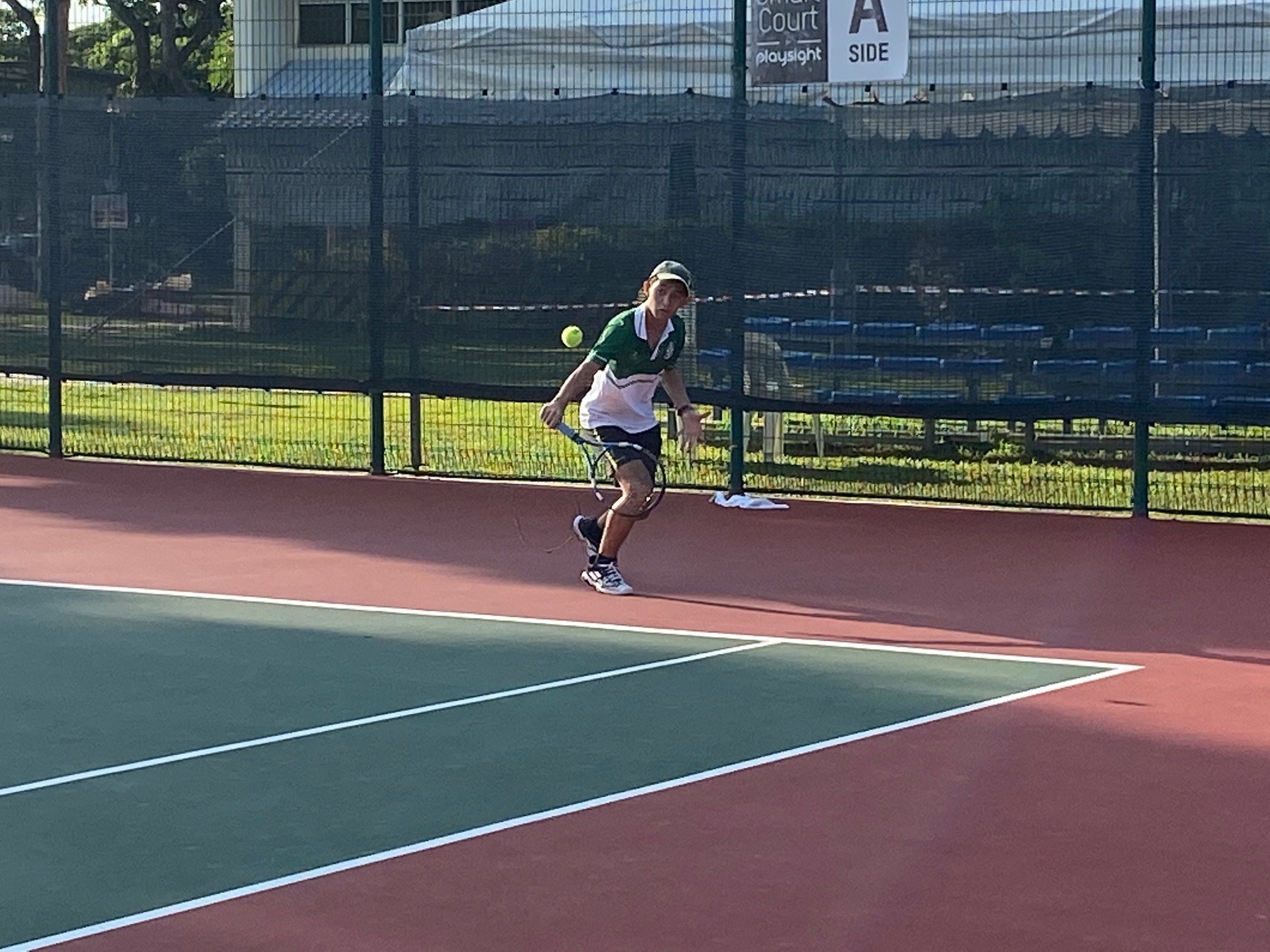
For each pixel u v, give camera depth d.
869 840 5.55
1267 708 7.21
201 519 12.12
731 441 12.93
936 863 5.35
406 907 4.98
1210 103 11.64
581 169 12.84
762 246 12.48
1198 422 11.84
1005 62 14.08
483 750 6.58
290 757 6.49
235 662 8.01
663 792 6.06
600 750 6.59
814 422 14.27
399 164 13.29
